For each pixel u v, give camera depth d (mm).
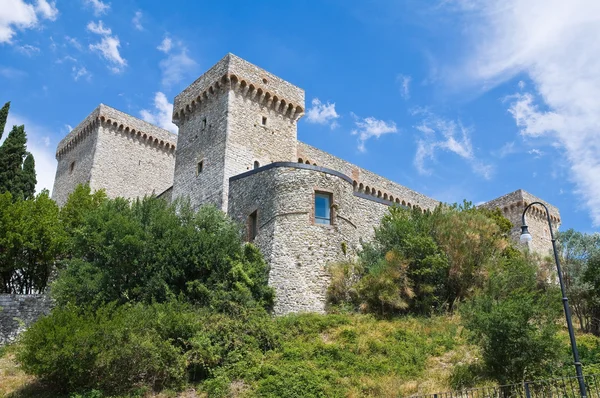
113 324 19281
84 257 27953
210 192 36062
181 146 41562
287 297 25828
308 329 22766
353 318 23938
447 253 26781
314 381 18188
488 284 25094
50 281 31359
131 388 18906
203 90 40375
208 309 23359
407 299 25250
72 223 34656
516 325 17312
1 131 41875
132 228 26609
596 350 20375
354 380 18516
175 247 25969
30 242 30969
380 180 48906
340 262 27422
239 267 25656
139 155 52062
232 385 18781
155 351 19219
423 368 19406
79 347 18438
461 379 17734
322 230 27734
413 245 26609
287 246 27016
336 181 29312
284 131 40406
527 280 25688
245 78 38781
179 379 19172
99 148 49469
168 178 53562
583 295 25219
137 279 25609
